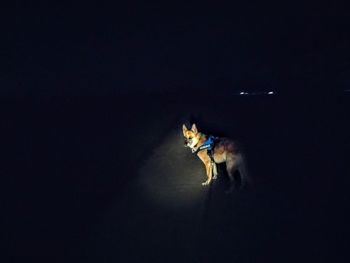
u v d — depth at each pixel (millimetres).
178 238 4449
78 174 5676
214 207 4914
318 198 4855
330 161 5457
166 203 5059
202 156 5441
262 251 4156
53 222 4805
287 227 4461
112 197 5211
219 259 4105
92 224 4746
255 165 5543
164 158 5977
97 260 4203
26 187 5438
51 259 4238
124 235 4551
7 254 4316
